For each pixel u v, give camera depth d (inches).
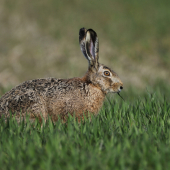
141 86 1248.2
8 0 2236.7
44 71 1467.8
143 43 1847.9
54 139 453.7
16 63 1539.1
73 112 620.7
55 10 2239.2
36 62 1557.6
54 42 1796.3
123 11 2381.9
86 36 659.4
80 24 2079.2
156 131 534.6
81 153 428.1
